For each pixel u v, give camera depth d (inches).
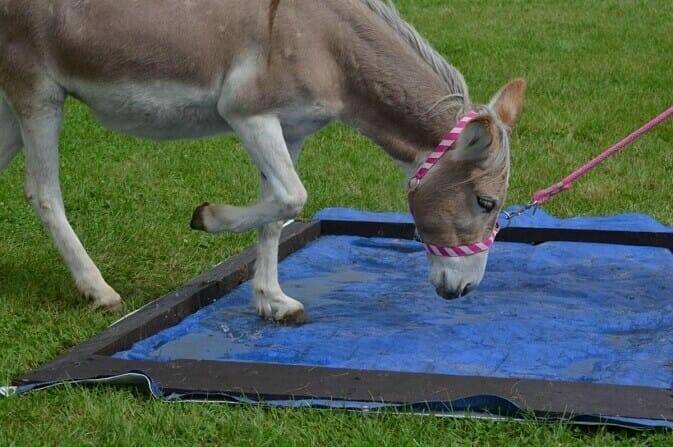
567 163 361.1
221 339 209.2
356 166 360.8
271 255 219.5
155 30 198.8
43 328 209.2
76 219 292.2
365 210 316.8
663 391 168.6
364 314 224.5
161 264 260.4
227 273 241.4
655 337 207.5
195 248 272.2
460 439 158.2
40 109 212.7
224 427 162.9
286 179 199.6
